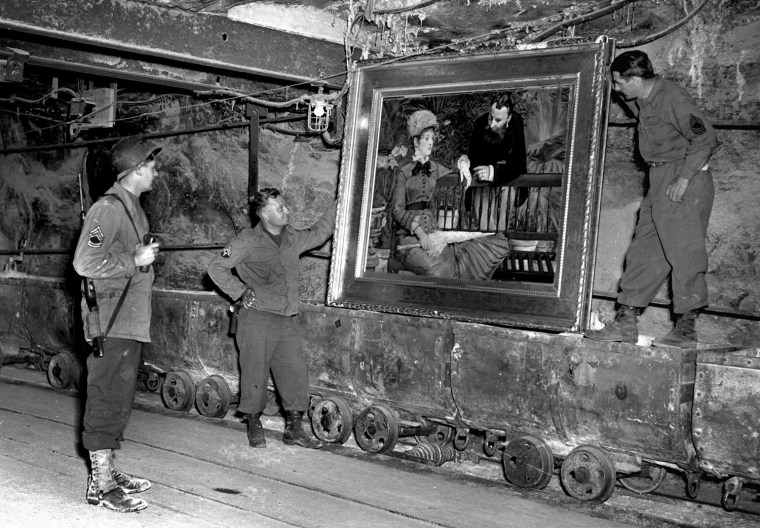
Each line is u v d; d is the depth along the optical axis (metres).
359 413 5.89
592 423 4.68
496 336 5.05
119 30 5.61
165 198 9.02
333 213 6.23
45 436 5.83
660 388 4.41
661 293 5.92
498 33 5.84
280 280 5.68
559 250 5.20
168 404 7.01
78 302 7.65
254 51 6.22
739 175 5.61
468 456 5.77
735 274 5.63
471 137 5.69
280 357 5.76
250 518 4.27
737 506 4.77
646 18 5.83
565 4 5.66
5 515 4.17
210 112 8.45
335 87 6.78
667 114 4.79
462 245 5.66
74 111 8.13
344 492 4.78
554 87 5.33
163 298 7.10
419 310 5.69
